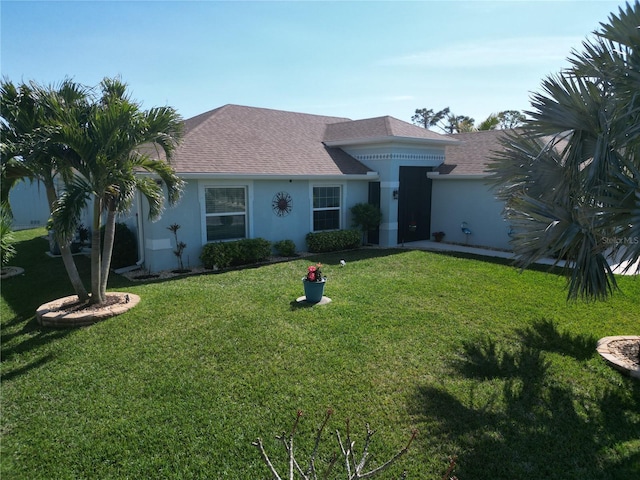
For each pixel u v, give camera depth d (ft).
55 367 18.97
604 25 18.84
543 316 25.16
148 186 27.09
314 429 14.17
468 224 53.01
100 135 23.49
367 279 34.30
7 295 32.42
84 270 40.29
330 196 51.52
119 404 15.85
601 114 18.22
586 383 17.21
